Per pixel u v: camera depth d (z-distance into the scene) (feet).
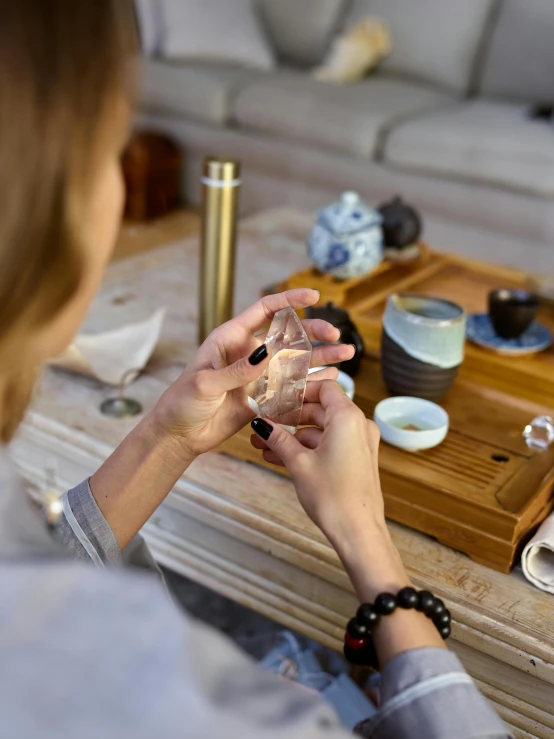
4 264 1.16
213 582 3.13
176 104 8.55
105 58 1.18
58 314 1.27
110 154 1.28
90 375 3.66
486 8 8.35
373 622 1.98
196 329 4.15
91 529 2.35
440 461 3.05
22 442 3.46
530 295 3.81
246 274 4.72
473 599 2.67
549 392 3.54
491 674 2.68
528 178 6.81
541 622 2.60
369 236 4.14
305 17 9.32
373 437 2.22
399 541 2.88
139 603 1.06
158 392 3.60
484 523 2.79
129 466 2.37
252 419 2.44
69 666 0.99
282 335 2.44
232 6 9.21
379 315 4.05
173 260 4.99
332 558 2.81
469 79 8.55
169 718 0.95
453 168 7.10
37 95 1.12
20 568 1.07
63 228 1.18
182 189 9.07
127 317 4.23
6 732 0.94
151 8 8.89
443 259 4.83
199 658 1.08
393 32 8.71
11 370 1.33
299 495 2.15
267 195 8.39
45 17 1.12
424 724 1.78
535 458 3.12
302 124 7.81
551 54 7.95
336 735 1.11
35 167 1.14
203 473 3.12
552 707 2.60
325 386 2.39
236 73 8.74
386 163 7.47
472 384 3.65
